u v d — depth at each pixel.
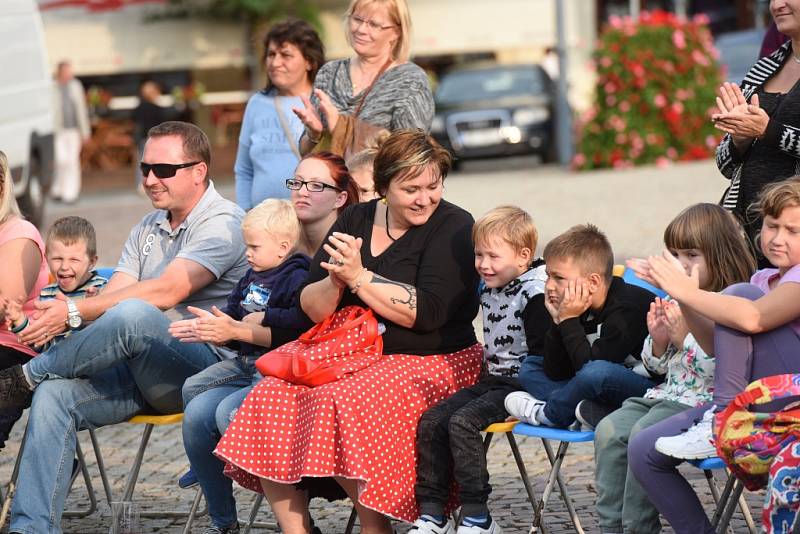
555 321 13.73
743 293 12.34
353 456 12.97
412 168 13.74
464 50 77.19
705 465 12.17
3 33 40.66
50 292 16.20
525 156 59.22
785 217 12.09
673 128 52.62
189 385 14.91
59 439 14.66
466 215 14.45
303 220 15.59
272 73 19.08
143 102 61.78
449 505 13.82
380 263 14.24
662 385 13.38
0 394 14.95
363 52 18.02
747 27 87.25
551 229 36.28
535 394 13.87
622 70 52.53
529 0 76.75
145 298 15.41
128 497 15.11
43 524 14.45
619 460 12.90
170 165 15.70
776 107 14.85
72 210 53.34
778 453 11.46
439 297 13.95
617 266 15.54
